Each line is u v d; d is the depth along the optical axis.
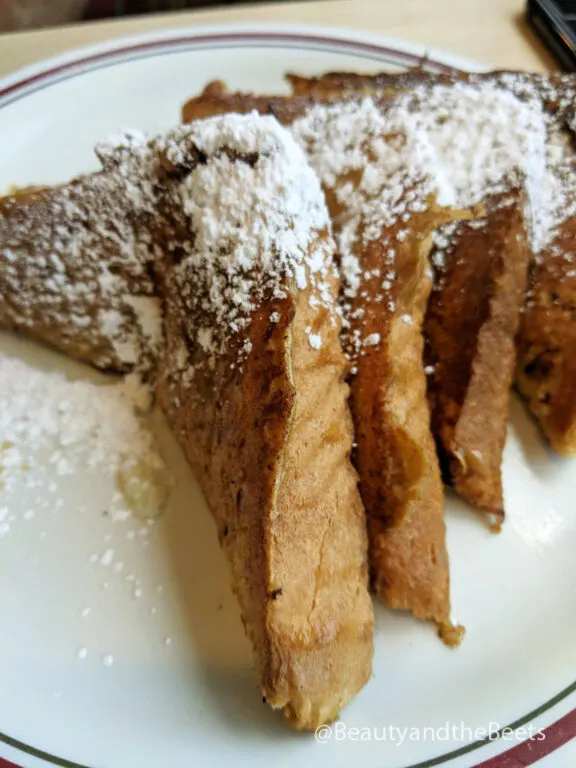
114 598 0.15
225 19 0.28
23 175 0.23
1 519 0.16
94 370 0.19
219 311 0.15
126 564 0.15
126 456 0.17
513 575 0.16
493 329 0.16
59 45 0.27
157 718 0.13
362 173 0.16
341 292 0.16
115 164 0.17
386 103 0.19
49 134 0.24
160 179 0.16
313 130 0.18
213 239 0.15
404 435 0.14
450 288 0.16
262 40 0.27
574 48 0.27
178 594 0.15
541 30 0.29
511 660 0.14
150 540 0.16
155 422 0.18
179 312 0.16
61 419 0.17
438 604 0.14
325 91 0.21
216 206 0.15
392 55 0.26
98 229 0.17
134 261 0.17
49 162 0.23
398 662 0.14
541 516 0.16
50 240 0.17
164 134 0.17
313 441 0.13
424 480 0.14
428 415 0.15
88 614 0.15
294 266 0.14
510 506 0.17
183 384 0.16
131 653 0.14
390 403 0.14
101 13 0.33
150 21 0.28
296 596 0.12
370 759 0.13
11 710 0.13
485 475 0.16
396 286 0.15
